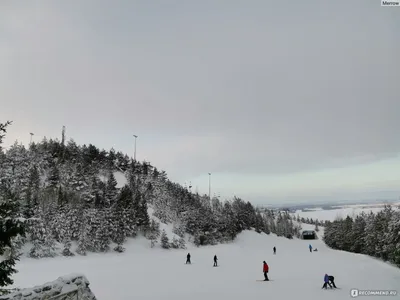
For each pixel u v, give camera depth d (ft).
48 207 162.50
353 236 252.21
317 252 225.15
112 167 328.29
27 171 205.36
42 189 189.67
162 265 126.72
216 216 297.53
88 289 37.52
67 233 153.17
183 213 258.78
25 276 83.66
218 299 60.44
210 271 108.17
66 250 142.41
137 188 265.54
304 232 470.80
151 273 100.63
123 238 184.03
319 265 133.59
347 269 120.88
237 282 82.99
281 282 82.94
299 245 314.76
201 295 64.39
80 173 230.27
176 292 67.51
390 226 160.56
